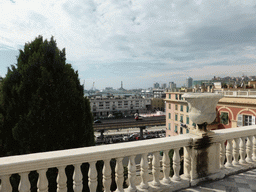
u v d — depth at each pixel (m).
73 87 4.80
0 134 3.97
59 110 4.34
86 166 4.45
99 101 130.00
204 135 3.42
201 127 3.53
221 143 3.79
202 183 3.39
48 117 4.18
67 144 4.44
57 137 4.28
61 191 2.42
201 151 3.42
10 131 4.04
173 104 44.25
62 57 5.16
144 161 2.95
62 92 4.50
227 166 3.96
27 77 4.29
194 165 3.36
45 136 4.10
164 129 81.06
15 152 3.97
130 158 2.85
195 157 3.37
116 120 86.88
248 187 3.30
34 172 3.72
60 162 2.34
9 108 4.09
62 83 4.56
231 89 32.53
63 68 4.78
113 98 137.25
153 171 3.11
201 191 3.17
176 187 3.16
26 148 3.94
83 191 4.44
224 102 22.89
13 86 4.21
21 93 4.18
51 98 4.32
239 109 20.94
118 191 2.77
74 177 2.48
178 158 3.29
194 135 3.54
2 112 4.11
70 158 2.38
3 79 4.33
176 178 3.29
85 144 4.82
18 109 4.12
